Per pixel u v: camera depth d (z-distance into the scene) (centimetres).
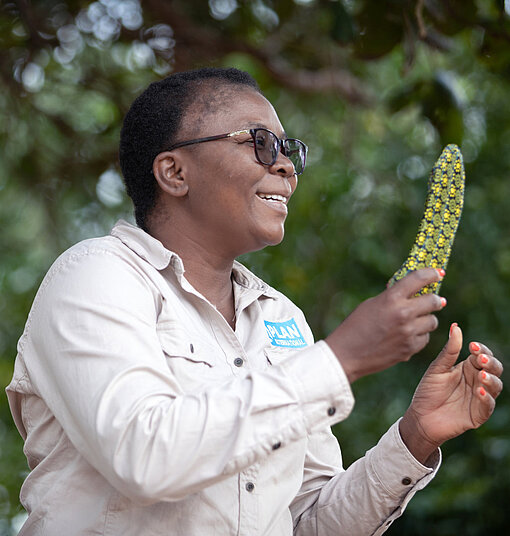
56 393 194
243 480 200
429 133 604
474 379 224
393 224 660
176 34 488
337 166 646
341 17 371
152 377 186
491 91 604
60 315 195
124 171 235
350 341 179
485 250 629
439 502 537
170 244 226
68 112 547
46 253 653
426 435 227
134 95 516
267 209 219
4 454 712
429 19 371
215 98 222
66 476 200
